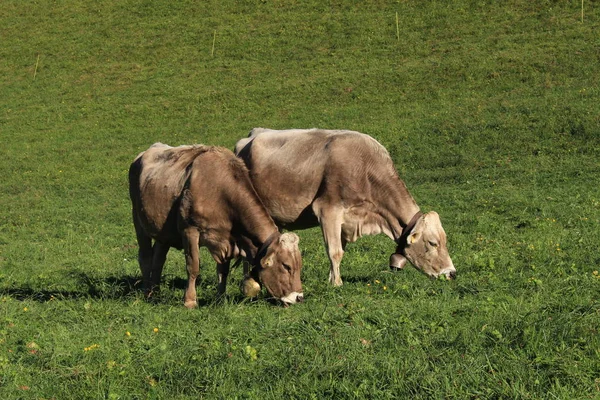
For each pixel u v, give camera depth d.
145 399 6.79
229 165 10.60
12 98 43.91
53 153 35.38
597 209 17.80
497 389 6.32
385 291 10.35
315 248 16.23
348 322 8.50
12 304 10.81
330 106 37.16
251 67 43.44
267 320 8.88
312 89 39.38
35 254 18.45
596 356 6.78
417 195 23.39
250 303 10.09
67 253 18.55
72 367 7.53
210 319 9.27
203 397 6.79
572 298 9.00
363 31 44.75
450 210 20.58
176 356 7.68
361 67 40.84
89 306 10.42
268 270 9.96
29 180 31.55
